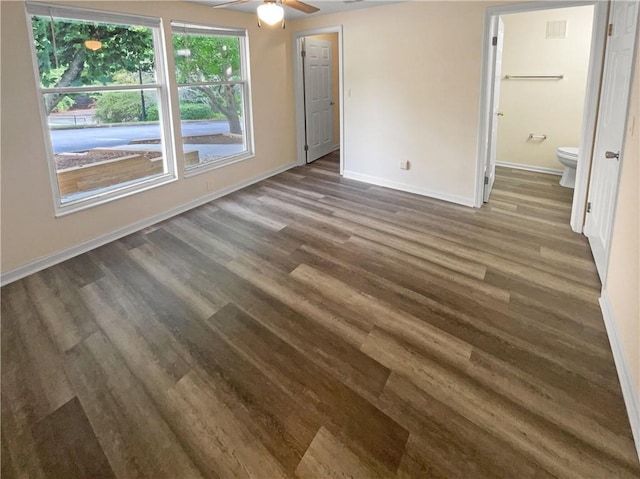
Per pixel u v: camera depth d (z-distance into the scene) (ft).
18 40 8.87
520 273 9.26
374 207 13.98
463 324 7.45
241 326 7.55
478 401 5.69
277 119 17.75
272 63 16.76
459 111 13.39
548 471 4.65
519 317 7.61
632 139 6.72
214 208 14.12
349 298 8.40
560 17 15.39
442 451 4.95
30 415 5.62
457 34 12.70
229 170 15.64
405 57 14.20
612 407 5.52
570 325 7.33
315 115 20.27
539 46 16.12
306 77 18.92
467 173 13.74
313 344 7.00
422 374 6.23
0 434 5.32
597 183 9.95
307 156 20.15
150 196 12.66
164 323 7.68
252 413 5.59
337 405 5.70
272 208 14.02
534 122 17.19
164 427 5.40
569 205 13.57
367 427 5.32
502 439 5.08
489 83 12.54
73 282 9.27
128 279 9.36
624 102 7.53
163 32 12.05
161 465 4.87
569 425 5.25
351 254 10.44
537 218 12.59
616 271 7.09
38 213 9.84
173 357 6.75
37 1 9.00
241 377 6.28
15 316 7.94
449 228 12.01
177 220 13.07
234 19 14.44
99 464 4.90
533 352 6.66
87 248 11.05
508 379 6.08
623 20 8.23
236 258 10.34
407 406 5.65
